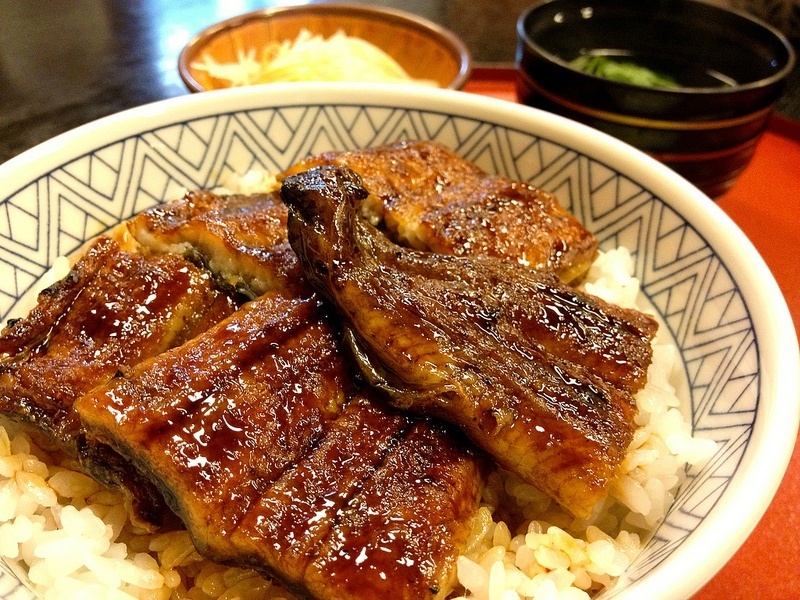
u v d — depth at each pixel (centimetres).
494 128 24
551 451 15
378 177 21
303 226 16
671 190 21
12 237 19
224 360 15
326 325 17
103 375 16
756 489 14
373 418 16
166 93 37
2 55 40
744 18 30
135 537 17
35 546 16
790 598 17
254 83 32
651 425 17
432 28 34
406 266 17
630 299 21
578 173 23
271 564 14
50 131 33
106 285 18
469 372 15
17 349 17
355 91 24
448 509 15
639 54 33
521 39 29
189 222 19
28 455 17
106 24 44
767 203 29
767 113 26
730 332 18
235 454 14
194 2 48
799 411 15
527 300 17
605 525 17
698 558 13
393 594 13
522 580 16
